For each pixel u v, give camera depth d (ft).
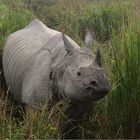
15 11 33.45
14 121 19.61
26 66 21.24
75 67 18.01
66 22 34.09
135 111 19.71
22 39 23.07
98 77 17.07
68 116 19.60
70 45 18.78
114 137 19.81
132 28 20.85
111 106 20.25
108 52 22.29
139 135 19.83
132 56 19.84
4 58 23.54
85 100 18.07
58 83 19.12
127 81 19.81
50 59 20.10
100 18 33.40
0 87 23.40
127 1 36.17
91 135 20.13
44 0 40.47
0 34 25.93
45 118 18.84
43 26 23.79
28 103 20.43
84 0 40.47
